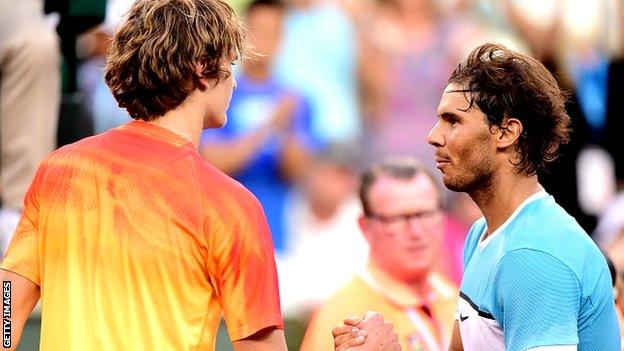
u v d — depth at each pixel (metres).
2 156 17.72
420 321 15.14
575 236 9.86
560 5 25.31
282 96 24.05
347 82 24.72
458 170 10.28
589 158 24.30
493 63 10.23
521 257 9.76
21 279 10.32
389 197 15.15
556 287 9.62
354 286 15.20
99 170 10.15
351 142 24.48
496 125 10.16
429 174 15.41
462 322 10.45
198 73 10.17
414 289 15.24
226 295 9.95
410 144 24.80
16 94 17.70
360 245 23.25
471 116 10.20
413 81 25.03
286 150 24.00
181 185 10.00
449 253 21.44
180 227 9.91
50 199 10.23
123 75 10.20
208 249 9.91
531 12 25.34
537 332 9.61
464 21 25.36
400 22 25.14
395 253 15.13
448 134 10.29
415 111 24.98
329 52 24.59
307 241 23.47
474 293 10.23
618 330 10.24
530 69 10.25
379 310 15.10
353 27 24.91
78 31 18.67
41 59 17.73
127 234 9.96
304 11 24.64
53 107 18.00
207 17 10.23
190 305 9.90
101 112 21.80
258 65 24.03
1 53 17.66
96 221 10.04
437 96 25.06
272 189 23.88
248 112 23.88
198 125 10.33
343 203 23.84
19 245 10.38
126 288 9.91
